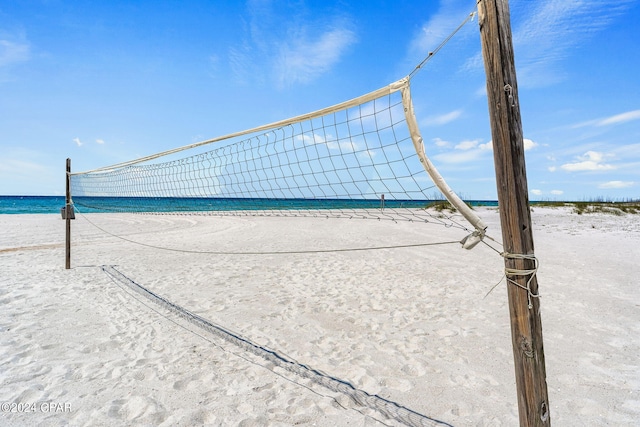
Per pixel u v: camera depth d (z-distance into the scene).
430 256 7.01
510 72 1.35
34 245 8.77
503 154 1.38
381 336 3.32
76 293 4.64
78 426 1.99
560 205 18.23
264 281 5.27
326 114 2.46
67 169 6.09
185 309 4.05
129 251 7.83
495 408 2.18
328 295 4.57
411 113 1.88
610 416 2.08
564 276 5.20
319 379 2.56
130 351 2.99
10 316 3.72
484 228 1.74
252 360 2.86
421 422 2.06
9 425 1.98
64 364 2.72
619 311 3.76
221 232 11.48
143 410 2.15
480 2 1.40
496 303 4.16
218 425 2.03
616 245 7.88
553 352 2.87
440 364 2.76
